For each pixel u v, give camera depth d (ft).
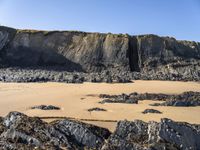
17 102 309.22
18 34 618.44
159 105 303.27
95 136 167.02
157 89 416.05
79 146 163.43
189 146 162.91
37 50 605.31
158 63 595.88
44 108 279.08
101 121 234.58
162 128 165.48
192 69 561.84
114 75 506.07
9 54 595.47
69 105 299.17
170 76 517.14
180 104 302.86
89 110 277.44
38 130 163.43
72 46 613.93
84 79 458.91
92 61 592.19
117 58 597.11
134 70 587.27
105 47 610.65
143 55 608.60
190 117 258.98
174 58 604.49
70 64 590.14
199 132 168.25
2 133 164.96
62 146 157.38
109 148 155.02
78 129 169.17
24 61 590.14
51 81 448.65
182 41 650.02
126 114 264.31
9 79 449.06
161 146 156.97
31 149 150.30
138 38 628.69
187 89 425.69
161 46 622.54
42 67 575.79
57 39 619.67
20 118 171.83
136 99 332.80
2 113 262.88
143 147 154.92
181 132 166.20
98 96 352.49
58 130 165.58
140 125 169.78
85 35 627.46
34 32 621.72
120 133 167.53
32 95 349.41
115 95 356.18
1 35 608.60
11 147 151.43
